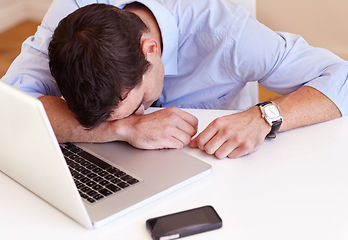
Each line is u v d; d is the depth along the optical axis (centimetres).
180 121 118
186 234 88
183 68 154
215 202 97
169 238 87
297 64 138
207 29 145
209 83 152
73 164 108
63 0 151
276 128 117
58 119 121
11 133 85
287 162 109
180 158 109
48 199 96
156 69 118
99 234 90
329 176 104
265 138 118
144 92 115
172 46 142
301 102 124
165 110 120
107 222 92
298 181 102
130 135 115
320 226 89
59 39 102
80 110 106
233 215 93
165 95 159
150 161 109
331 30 304
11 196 101
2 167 104
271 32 143
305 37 315
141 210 95
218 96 155
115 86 102
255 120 116
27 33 409
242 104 169
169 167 106
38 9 427
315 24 307
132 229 91
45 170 85
